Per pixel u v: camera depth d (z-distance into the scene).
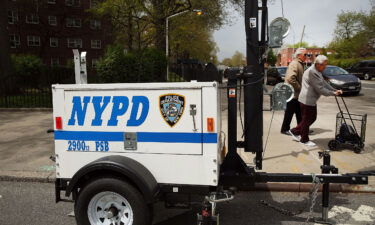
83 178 3.21
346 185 4.56
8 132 8.59
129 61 16.48
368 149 6.12
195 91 2.97
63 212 4.11
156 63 18.66
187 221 3.79
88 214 3.15
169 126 3.06
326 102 13.09
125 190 3.01
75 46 44.66
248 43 3.48
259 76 3.48
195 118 3.00
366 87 19.92
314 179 3.38
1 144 7.31
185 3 25.09
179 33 32.34
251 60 3.49
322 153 3.63
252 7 3.44
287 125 7.42
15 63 16.89
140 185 2.95
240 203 4.30
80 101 3.24
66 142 3.32
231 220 3.80
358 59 42.75
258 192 4.66
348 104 12.45
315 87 5.80
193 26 32.81
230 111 3.46
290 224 3.66
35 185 5.11
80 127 3.27
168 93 3.03
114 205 3.16
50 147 7.02
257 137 3.55
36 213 4.09
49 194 4.73
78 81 3.58
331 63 47.59
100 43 45.84
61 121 3.30
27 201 4.48
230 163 3.52
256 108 3.52
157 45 26.69
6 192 4.82
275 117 9.61
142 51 19.45
